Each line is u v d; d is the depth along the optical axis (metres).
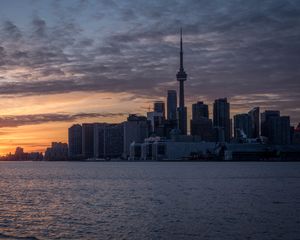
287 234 86.69
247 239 82.56
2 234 87.38
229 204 131.38
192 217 106.44
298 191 174.75
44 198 153.12
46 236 85.50
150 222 99.88
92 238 83.69
